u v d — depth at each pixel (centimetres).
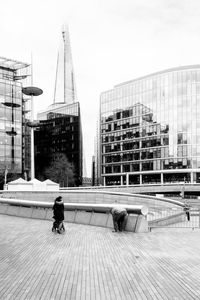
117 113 10106
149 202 2370
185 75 8681
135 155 9488
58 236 1244
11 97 7269
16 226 1538
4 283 648
